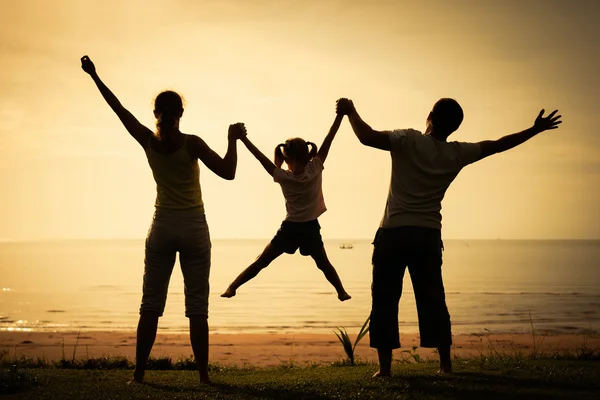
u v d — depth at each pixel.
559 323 24.34
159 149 4.93
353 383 4.78
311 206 5.83
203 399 4.25
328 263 5.94
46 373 5.67
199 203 5.07
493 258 126.31
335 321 25.86
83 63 5.09
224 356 12.68
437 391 4.39
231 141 5.06
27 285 51.44
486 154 5.16
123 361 7.86
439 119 5.16
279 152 6.13
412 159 5.01
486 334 18.06
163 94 4.96
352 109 5.14
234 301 36.50
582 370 5.21
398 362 7.71
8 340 15.53
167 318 26.02
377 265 5.16
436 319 5.20
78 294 41.78
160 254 5.01
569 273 67.38
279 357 12.59
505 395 4.25
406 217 5.01
